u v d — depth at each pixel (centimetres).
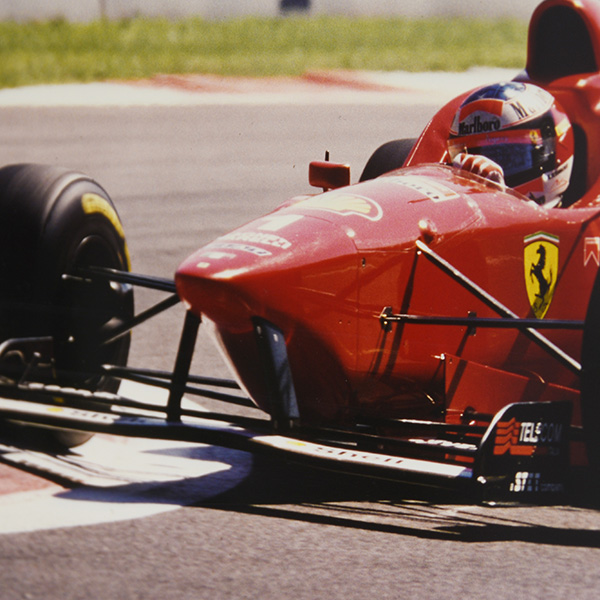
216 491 1514
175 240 3241
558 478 1445
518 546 1372
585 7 2069
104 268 1734
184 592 1152
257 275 1370
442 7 11581
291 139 5497
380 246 1491
